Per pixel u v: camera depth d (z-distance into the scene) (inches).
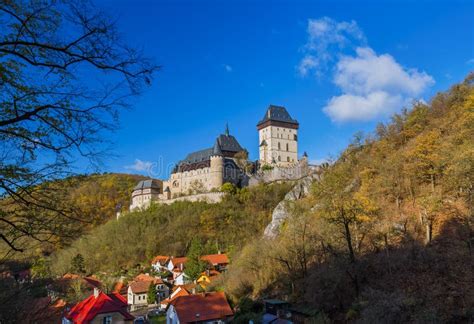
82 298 1903.3
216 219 4023.1
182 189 5064.0
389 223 1672.0
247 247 2532.0
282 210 2770.7
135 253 3983.8
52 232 389.7
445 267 1243.8
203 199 4512.8
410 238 1547.7
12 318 494.0
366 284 1380.4
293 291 1731.1
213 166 4729.3
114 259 3890.3
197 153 5265.8
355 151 2965.1
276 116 5319.9
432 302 1090.7
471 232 1342.3
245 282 2175.2
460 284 1117.7
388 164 2155.5
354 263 1419.8
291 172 4522.6
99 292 1656.0
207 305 1850.4
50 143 365.4
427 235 1440.7
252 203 4180.6
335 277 1471.5
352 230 1726.1
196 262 3230.8
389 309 1048.2
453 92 2659.9
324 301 1460.4
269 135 5226.4
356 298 1310.3
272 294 1894.7
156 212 4478.3
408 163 2054.6
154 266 3732.8
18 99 345.4
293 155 5305.1
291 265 1927.9
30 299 538.3
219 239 3796.8
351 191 2400.3
